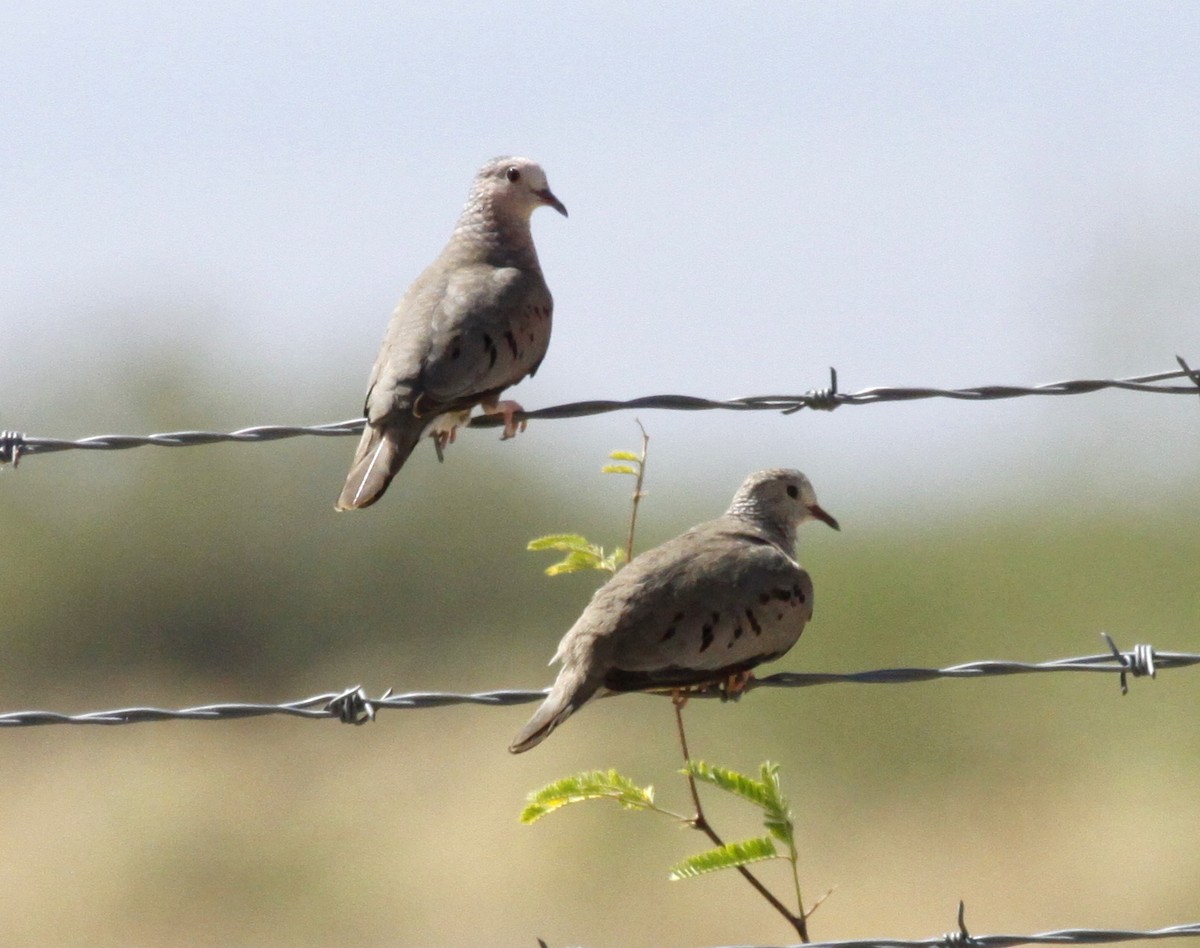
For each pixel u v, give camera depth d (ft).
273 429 36.45
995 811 72.18
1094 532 88.84
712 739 77.15
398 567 106.63
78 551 106.63
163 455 110.32
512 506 107.14
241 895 71.00
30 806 83.10
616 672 34.01
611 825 71.67
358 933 67.10
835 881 67.62
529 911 67.26
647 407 36.27
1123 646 80.53
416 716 93.15
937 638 84.79
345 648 107.55
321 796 80.53
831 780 74.95
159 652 108.37
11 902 70.54
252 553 106.93
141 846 74.54
